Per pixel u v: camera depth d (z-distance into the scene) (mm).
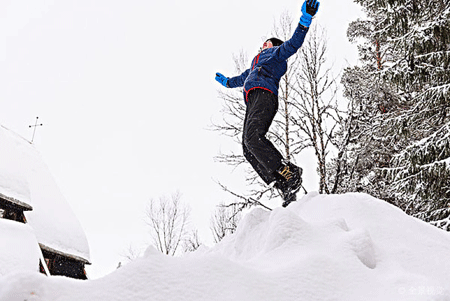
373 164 11328
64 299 1376
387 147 10617
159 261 1588
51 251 10492
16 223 7453
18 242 6914
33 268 6637
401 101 11430
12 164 10000
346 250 1920
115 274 1539
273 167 3020
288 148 10438
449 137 7676
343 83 11328
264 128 3145
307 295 1579
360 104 10430
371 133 9906
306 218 2652
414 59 8570
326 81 10953
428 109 8586
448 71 8406
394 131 9094
